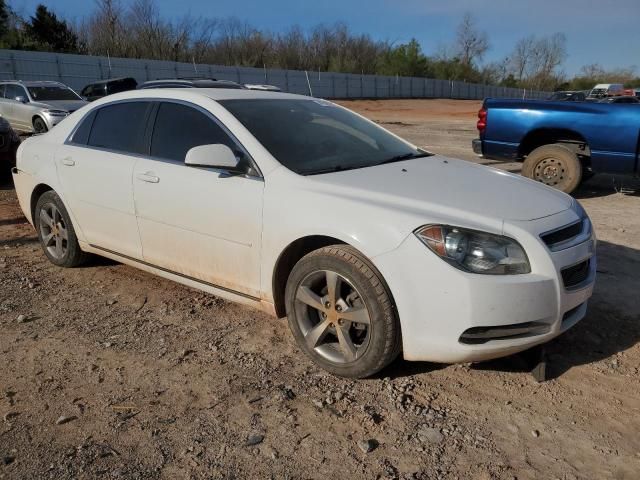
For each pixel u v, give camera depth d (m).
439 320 2.93
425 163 4.03
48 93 16.12
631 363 3.52
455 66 87.00
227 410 3.04
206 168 3.60
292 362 3.52
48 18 52.72
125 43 56.38
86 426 2.90
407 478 2.55
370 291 3.06
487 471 2.60
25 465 2.62
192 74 45.72
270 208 3.42
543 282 2.92
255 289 3.63
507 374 3.39
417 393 3.19
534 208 3.23
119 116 4.50
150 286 4.71
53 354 3.61
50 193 4.97
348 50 75.38
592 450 2.74
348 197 3.24
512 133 8.25
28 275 4.96
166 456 2.69
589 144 7.74
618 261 5.35
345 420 2.96
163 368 3.45
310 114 4.29
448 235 2.93
